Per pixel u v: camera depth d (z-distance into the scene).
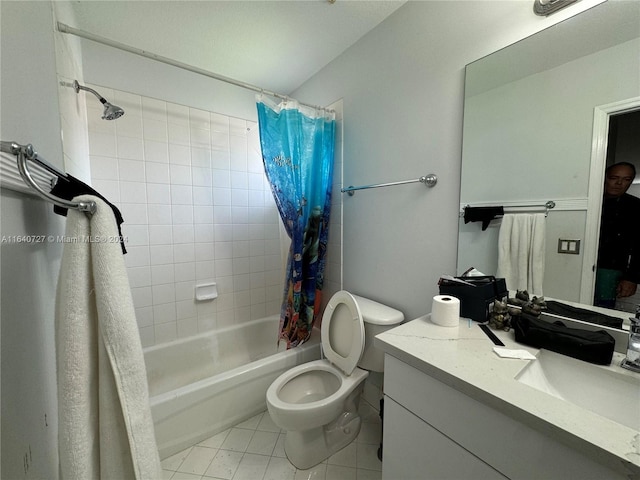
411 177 1.39
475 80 1.11
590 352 0.75
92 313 0.47
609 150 0.82
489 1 1.06
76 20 1.36
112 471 0.48
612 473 0.47
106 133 1.64
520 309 1.01
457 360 0.76
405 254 1.45
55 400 0.66
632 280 0.80
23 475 0.47
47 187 0.54
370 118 1.58
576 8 0.87
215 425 1.45
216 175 2.06
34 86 0.60
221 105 2.04
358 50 1.61
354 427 1.45
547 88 0.94
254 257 2.29
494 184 1.08
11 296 0.45
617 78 0.80
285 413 1.15
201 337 2.01
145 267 1.82
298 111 1.71
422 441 0.80
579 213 0.89
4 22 0.44
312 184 1.83
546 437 0.55
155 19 1.38
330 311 1.53
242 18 1.39
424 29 1.28
